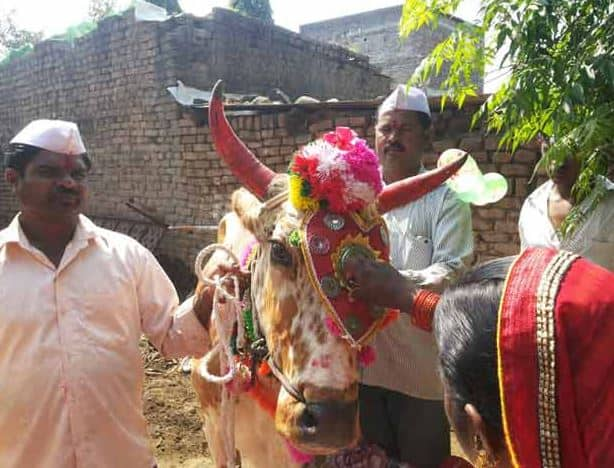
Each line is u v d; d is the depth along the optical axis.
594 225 3.15
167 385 5.75
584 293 0.98
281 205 1.98
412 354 2.57
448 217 2.62
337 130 1.96
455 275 2.45
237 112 8.59
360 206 1.86
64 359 2.16
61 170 2.19
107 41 11.17
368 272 1.79
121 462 2.28
